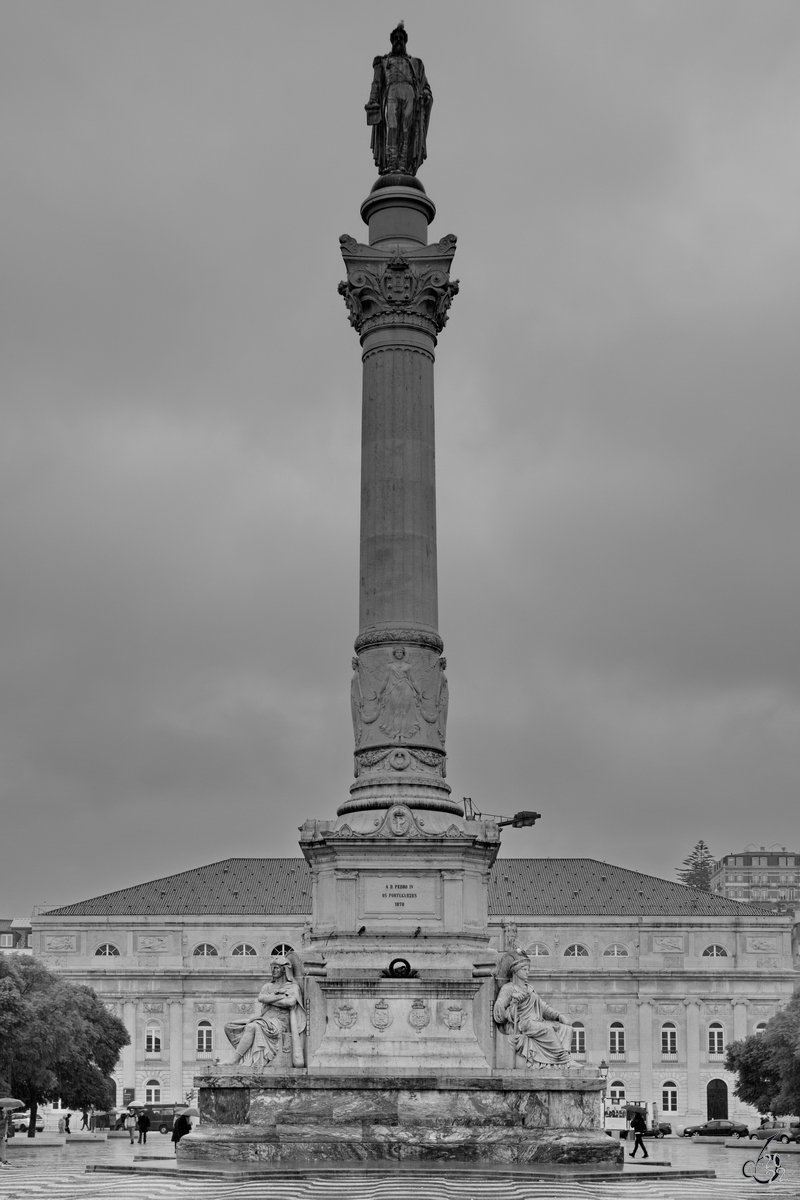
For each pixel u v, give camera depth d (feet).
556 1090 136.67
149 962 507.30
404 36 177.06
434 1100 136.36
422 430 163.12
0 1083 267.80
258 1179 124.98
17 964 337.31
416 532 160.76
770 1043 320.29
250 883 526.16
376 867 149.38
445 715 160.56
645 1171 141.59
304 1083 136.98
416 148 173.99
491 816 163.73
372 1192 113.39
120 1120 395.34
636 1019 506.48
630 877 533.96
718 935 511.81
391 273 164.66
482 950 148.87
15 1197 114.11
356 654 161.07
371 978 144.46
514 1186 119.85
